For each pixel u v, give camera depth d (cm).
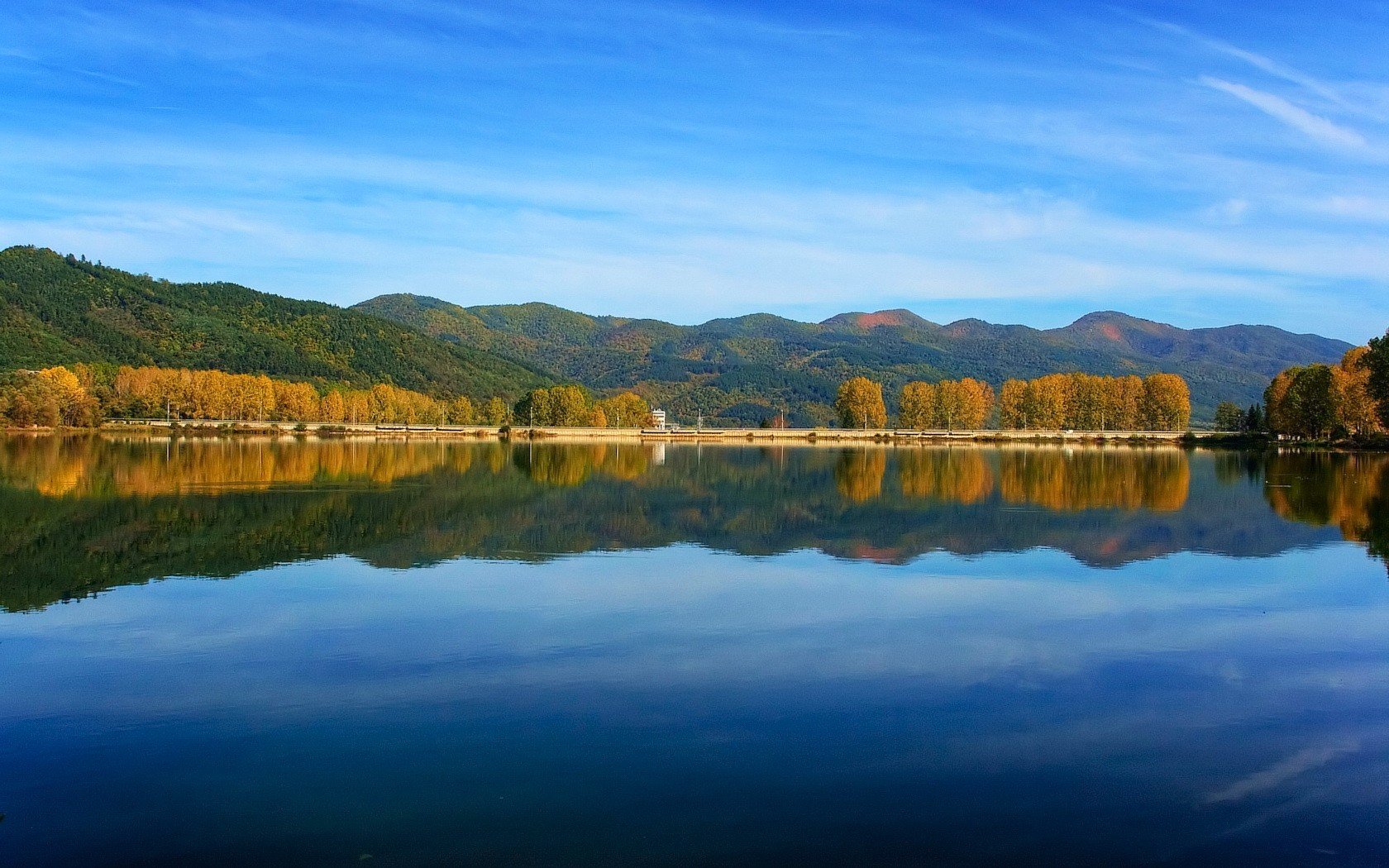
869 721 2450
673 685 2711
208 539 5262
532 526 5888
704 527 5844
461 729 2383
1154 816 1961
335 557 4700
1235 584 4097
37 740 2317
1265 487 8719
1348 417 16875
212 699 2598
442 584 4041
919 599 3781
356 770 2145
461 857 1791
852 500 7562
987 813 1966
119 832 1884
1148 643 3159
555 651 3036
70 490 7788
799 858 1795
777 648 3073
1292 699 2642
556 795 2030
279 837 1864
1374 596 3869
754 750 2267
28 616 3478
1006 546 5088
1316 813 1981
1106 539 5356
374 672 2820
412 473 10238
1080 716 2498
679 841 1850
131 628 3306
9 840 1853
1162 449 18550
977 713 2514
